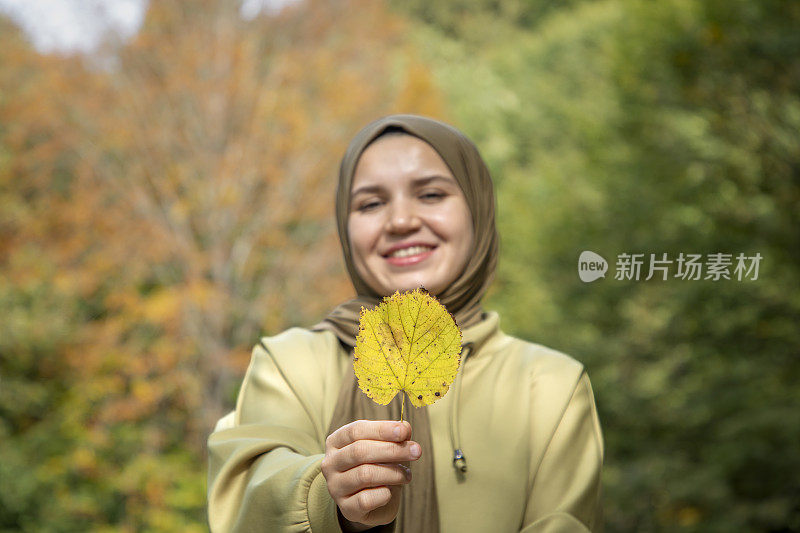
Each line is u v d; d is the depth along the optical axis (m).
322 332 1.42
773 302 8.00
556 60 16.52
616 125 9.42
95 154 8.96
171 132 8.98
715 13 7.15
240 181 9.02
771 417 7.90
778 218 7.45
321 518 1.02
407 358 0.93
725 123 7.74
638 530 9.52
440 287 1.33
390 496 0.94
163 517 7.94
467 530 1.19
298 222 9.59
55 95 8.89
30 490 7.73
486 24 18.42
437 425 1.27
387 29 10.19
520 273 12.20
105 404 8.87
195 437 9.16
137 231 8.70
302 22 9.59
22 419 8.79
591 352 10.43
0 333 8.38
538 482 1.25
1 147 9.02
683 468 9.26
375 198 1.35
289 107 9.07
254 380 1.37
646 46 8.17
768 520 8.48
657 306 9.98
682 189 8.14
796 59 7.04
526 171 14.66
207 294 8.55
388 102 9.90
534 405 1.31
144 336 9.13
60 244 8.80
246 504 1.12
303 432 1.26
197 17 9.16
